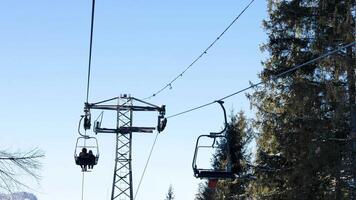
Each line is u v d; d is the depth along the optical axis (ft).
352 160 93.76
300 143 101.09
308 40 106.63
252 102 111.34
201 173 69.56
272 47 110.22
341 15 98.48
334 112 93.81
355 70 92.94
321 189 98.99
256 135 110.63
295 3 106.63
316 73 101.71
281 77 107.96
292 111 101.86
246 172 111.45
